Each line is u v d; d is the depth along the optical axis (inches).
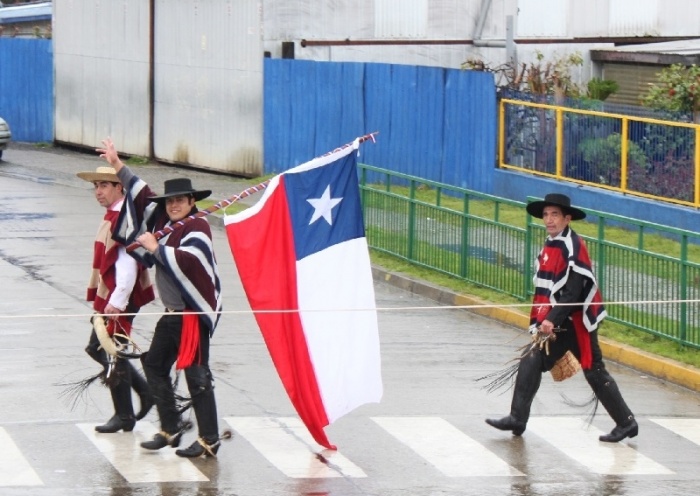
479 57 1496.1
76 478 468.8
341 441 526.3
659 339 705.6
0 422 539.8
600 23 1529.3
